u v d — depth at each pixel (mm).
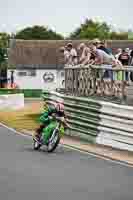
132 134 44562
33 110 101938
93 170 35438
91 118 51969
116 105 46875
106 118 48688
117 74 51594
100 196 26859
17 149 46781
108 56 57812
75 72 62281
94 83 56438
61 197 26438
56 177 32500
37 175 33188
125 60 59812
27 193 27406
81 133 54781
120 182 31047
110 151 45719
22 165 37312
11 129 68062
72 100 57219
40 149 47031
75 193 27578
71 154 43688
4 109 107250
